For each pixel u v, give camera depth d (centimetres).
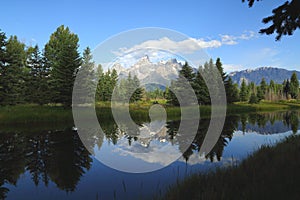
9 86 2022
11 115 1656
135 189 490
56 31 3369
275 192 311
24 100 2375
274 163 452
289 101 6788
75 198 457
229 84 3734
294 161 432
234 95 3906
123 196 457
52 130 1356
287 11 439
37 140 1050
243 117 2450
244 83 5728
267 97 7100
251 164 488
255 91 6831
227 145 959
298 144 605
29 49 3547
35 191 495
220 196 330
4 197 468
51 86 2291
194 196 355
